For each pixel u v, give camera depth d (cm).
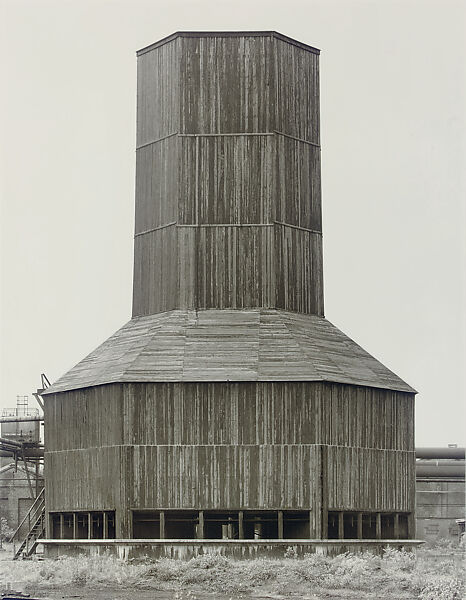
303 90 7356
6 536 9994
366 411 6838
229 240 7081
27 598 5706
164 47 7300
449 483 10381
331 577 6097
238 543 6438
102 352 7150
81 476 6831
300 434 6544
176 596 5791
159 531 6644
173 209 7138
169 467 6538
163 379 6575
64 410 7019
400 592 5916
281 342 6788
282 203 7150
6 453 8831
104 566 6334
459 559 7425
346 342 7219
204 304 7038
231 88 7162
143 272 7300
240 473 6525
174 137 7175
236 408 6556
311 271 7281
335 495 6594
